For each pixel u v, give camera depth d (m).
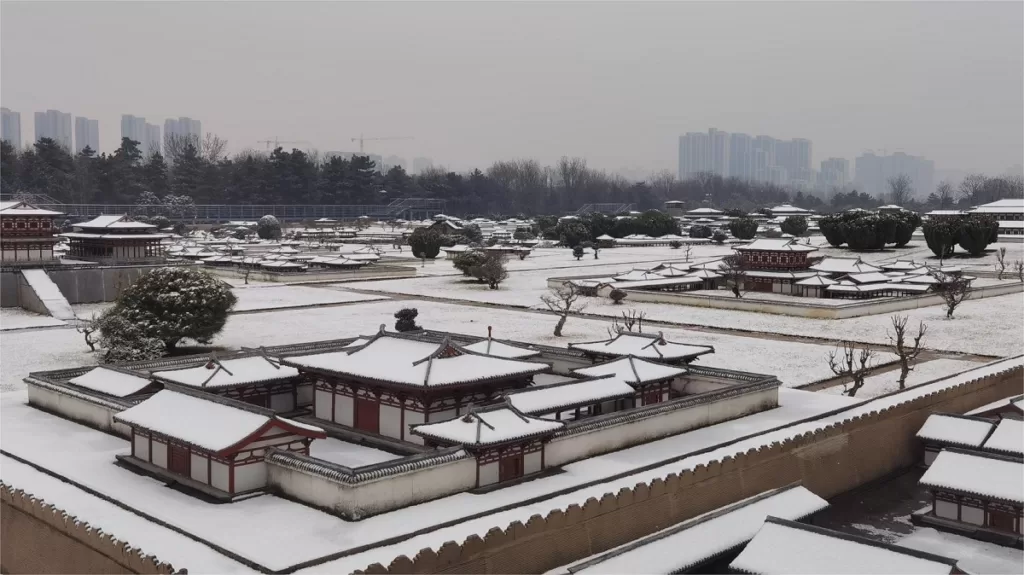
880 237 156.25
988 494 35.34
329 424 42.88
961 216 152.88
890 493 42.06
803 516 34.97
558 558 30.19
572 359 53.28
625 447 40.06
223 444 32.22
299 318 86.12
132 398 42.34
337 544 27.94
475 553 27.72
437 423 34.88
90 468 36.50
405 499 31.59
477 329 79.44
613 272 137.12
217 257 142.62
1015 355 66.75
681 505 34.66
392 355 41.28
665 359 49.25
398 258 160.25
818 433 41.03
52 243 96.50
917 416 46.81
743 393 46.06
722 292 113.06
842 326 81.44
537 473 35.78
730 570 29.50
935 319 85.19
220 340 72.38
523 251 163.75
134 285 63.47
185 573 25.48
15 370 59.44
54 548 31.17
